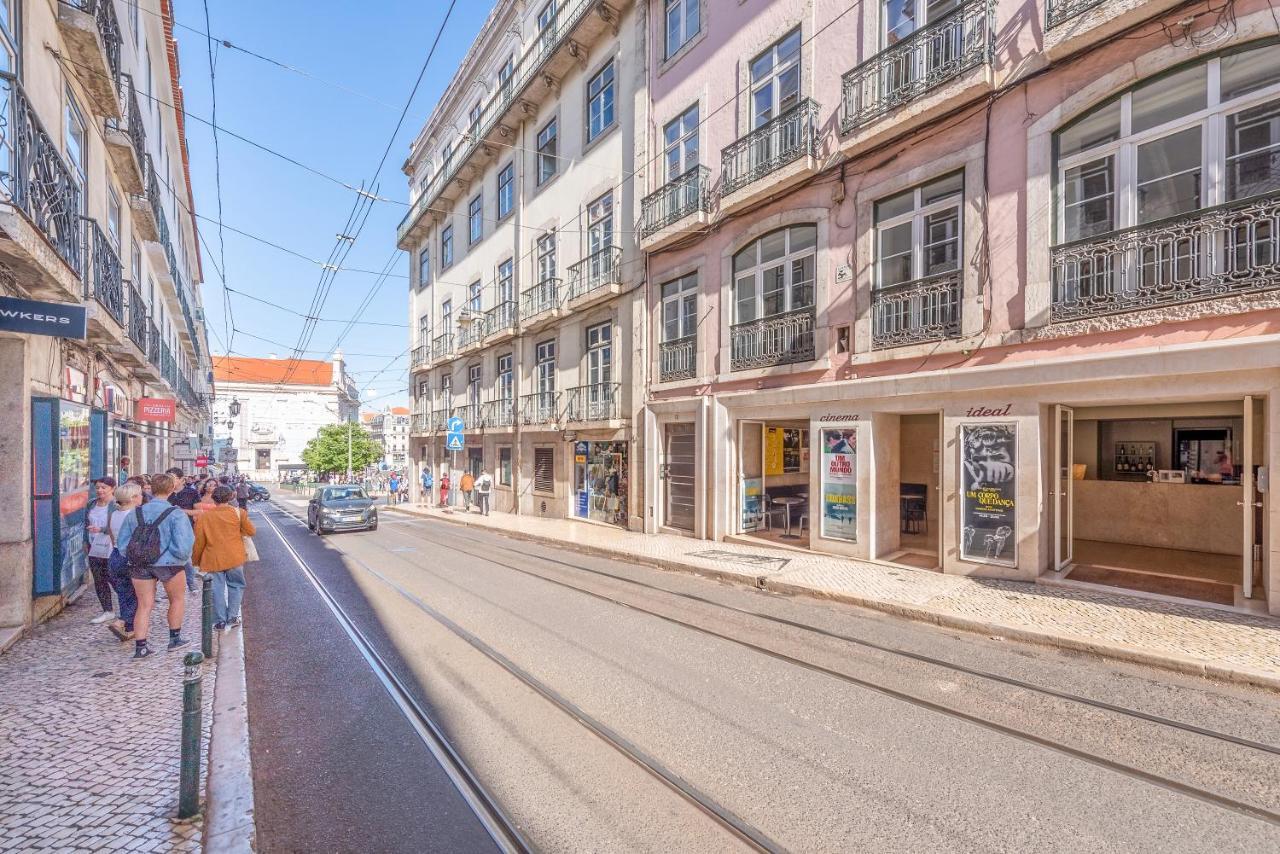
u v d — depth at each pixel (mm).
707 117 12242
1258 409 7199
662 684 4785
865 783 3338
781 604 7281
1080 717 4121
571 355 16781
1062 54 7035
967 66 7828
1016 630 5770
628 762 3605
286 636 6328
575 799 3225
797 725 4051
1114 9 6480
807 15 10227
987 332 7773
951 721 4094
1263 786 3268
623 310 14656
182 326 22812
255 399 62219
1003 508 7703
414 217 28609
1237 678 4625
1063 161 7266
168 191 18891
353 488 16938
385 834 2955
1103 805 3115
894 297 8852
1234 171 6059
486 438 22031
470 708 4395
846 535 9586
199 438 33406
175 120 18516
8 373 6047
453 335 24531
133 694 4617
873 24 9195
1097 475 10711
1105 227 6941
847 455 9570
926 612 6445
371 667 5316
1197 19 6152
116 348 9797
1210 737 3818
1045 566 7648
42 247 5402
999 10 7730
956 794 3227
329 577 9586
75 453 7270
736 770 3490
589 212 16188
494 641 5945
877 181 9117
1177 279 6332
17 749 3721
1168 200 6477
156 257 15266
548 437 17984
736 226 11555
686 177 12469
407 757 3729
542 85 17734
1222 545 8906
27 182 5152
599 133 15828
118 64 9039
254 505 30875
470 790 3330
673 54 13328
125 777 3391
